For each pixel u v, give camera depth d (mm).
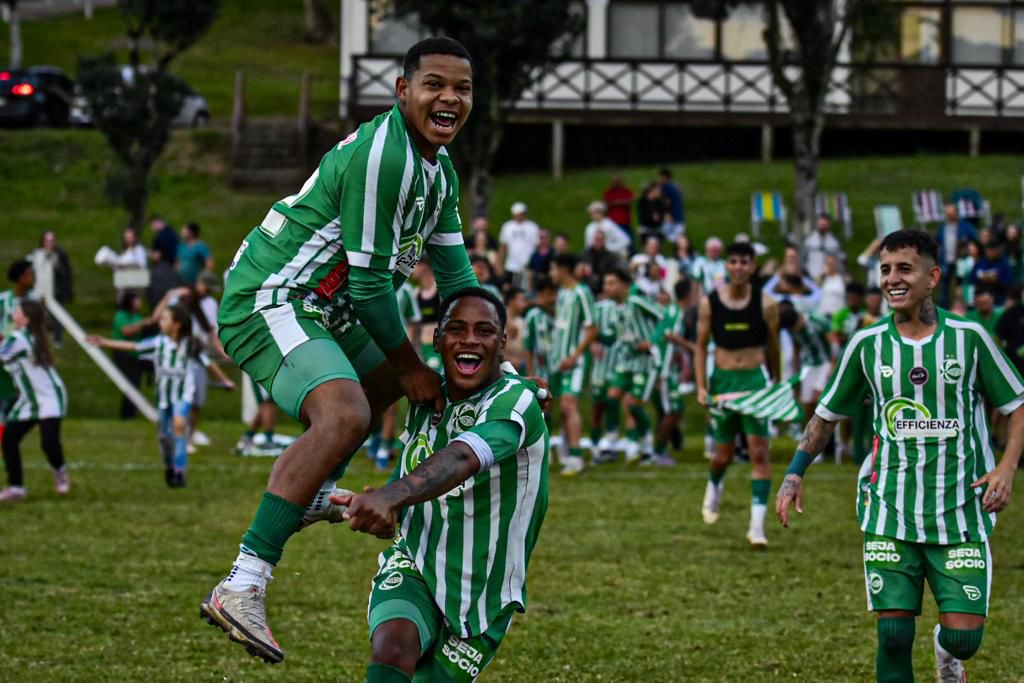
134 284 23312
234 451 17000
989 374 6062
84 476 14586
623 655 7730
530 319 16656
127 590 9219
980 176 33344
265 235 5246
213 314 18953
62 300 25609
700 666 7496
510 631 8273
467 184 32562
